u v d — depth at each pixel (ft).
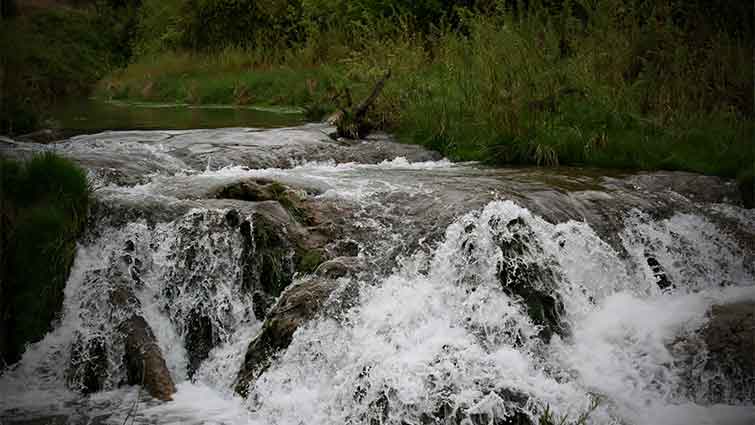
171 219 21.91
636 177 27.40
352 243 21.70
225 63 72.38
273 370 18.63
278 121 45.50
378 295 19.62
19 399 18.52
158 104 64.75
